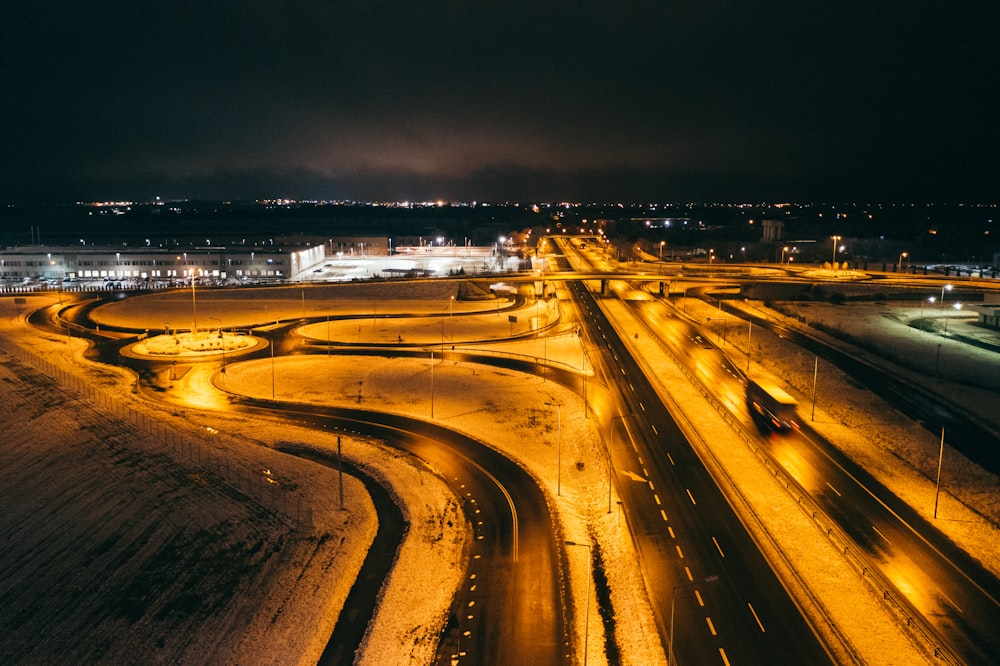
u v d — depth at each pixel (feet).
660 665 147.95
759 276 651.25
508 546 198.18
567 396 335.67
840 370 378.32
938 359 387.96
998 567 187.93
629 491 232.12
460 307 579.48
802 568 185.57
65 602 176.96
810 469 250.98
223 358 405.80
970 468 250.16
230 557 194.39
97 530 210.79
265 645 157.07
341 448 269.85
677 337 469.16
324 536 204.33
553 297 623.77
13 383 348.79
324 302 595.47
